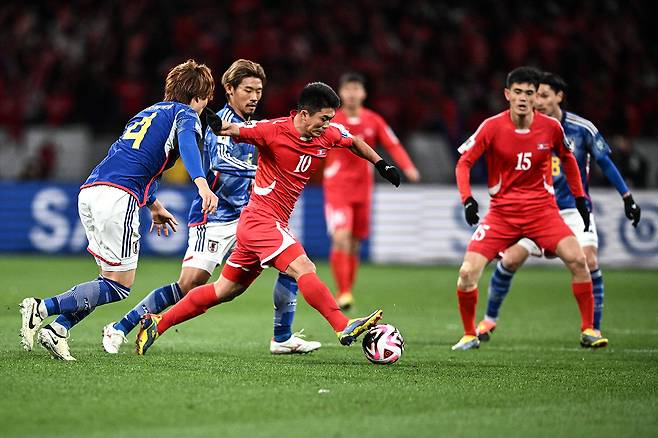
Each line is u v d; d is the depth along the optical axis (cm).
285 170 2412
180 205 6450
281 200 2447
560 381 2258
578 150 3175
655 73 8669
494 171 2966
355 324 2327
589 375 2364
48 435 1628
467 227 6519
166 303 2686
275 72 7675
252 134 2355
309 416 1802
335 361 2547
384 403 1934
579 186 2980
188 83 2534
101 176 2406
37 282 4809
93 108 7631
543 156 2909
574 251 2941
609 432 1728
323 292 2370
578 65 8331
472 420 1800
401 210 6525
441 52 8212
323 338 3203
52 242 6525
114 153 2431
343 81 4372
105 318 3612
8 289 4481
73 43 8162
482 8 8606
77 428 1677
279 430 1686
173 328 3381
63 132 7506
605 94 8069
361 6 8362
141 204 2439
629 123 7819
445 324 3697
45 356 2448
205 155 2700
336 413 1831
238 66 2694
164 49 7819
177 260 6316
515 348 3016
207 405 1875
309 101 2348
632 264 6406
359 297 4681
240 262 2481
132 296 4406
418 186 6525
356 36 8162
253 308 4109
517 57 8275
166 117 2448
